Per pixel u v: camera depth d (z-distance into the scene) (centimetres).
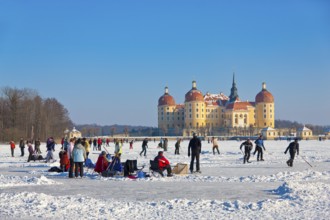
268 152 5928
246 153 3769
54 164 3556
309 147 8200
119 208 1408
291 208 1405
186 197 1694
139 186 2083
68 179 2491
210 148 8031
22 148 5472
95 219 1247
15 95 13475
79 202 1525
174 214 1320
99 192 1856
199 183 2216
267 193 1798
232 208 1409
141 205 1480
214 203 1505
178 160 4222
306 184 1906
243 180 2339
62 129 15338
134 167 2580
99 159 2709
